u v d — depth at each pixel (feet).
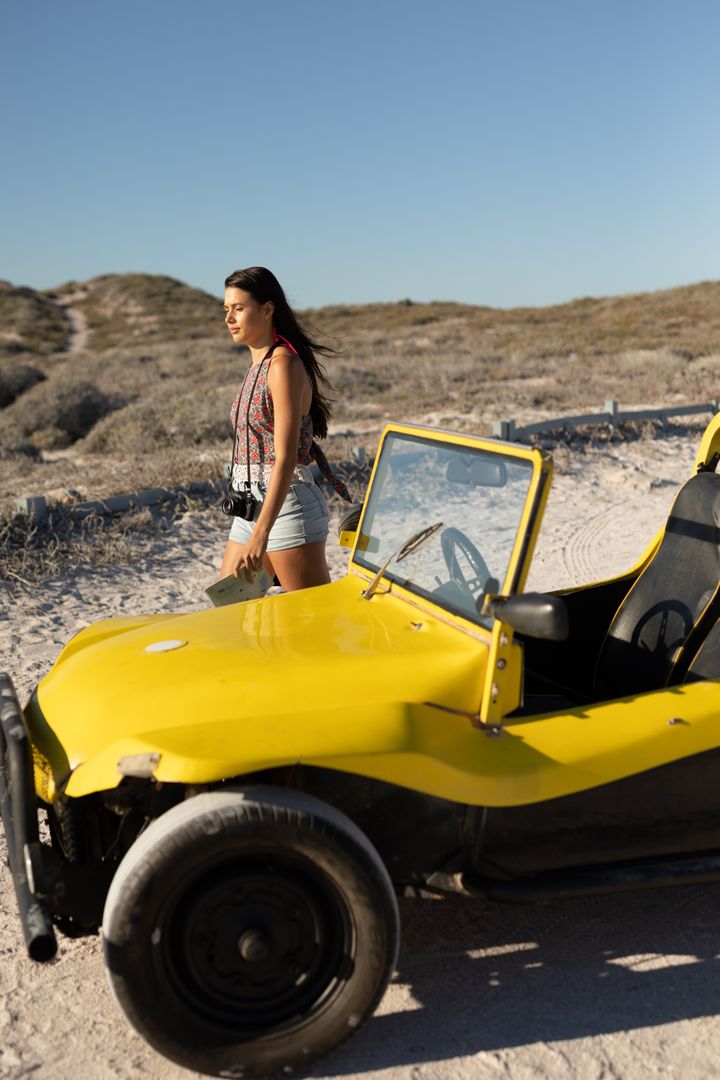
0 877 13.14
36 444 67.87
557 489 39.58
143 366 124.16
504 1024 9.95
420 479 12.44
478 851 10.19
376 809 9.95
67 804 10.48
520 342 127.34
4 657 21.25
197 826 8.65
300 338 14.69
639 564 14.26
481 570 10.62
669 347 100.22
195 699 9.80
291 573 15.12
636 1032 9.80
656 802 10.66
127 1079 9.28
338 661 10.37
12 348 204.44
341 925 9.12
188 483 36.52
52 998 10.55
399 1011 10.18
